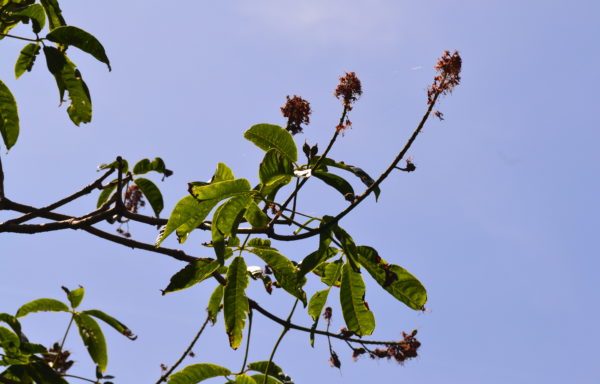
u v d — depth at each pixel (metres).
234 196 2.32
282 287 2.68
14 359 2.74
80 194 2.76
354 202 2.38
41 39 2.78
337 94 2.43
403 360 2.73
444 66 2.26
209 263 2.61
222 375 2.69
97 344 3.09
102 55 2.81
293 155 2.60
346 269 2.64
